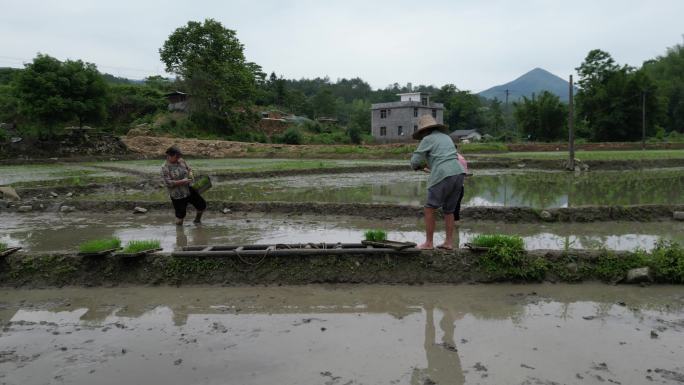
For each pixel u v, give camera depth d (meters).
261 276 5.76
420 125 6.25
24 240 8.12
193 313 4.84
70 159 32.16
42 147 33.50
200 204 9.50
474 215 9.52
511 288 5.51
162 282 5.73
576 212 9.40
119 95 56.44
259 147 39.84
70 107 32.41
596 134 57.22
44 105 31.05
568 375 3.43
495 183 17.02
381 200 12.78
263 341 4.09
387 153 36.66
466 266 5.77
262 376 3.44
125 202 11.36
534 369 3.52
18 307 5.07
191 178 9.28
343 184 17.55
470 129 90.69
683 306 4.89
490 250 5.79
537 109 62.69
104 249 5.87
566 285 5.59
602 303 5.00
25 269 5.82
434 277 5.71
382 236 6.26
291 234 8.44
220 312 4.86
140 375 3.49
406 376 3.42
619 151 38.09
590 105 57.81
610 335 4.15
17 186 15.98
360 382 3.33
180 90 57.19
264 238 8.09
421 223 9.46
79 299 5.29
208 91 52.91
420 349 3.89
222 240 7.94
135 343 4.08
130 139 39.06
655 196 12.98
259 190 15.47
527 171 23.31
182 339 4.15
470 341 4.05
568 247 7.21
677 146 43.94
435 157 5.92
